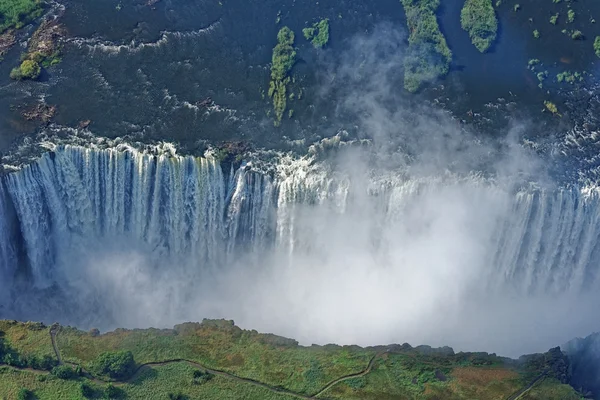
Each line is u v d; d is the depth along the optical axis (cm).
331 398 12812
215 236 15262
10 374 12838
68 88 15762
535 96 16450
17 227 14638
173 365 13088
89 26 16700
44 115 15288
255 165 15025
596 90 16600
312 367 13125
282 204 15025
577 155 15600
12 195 14312
